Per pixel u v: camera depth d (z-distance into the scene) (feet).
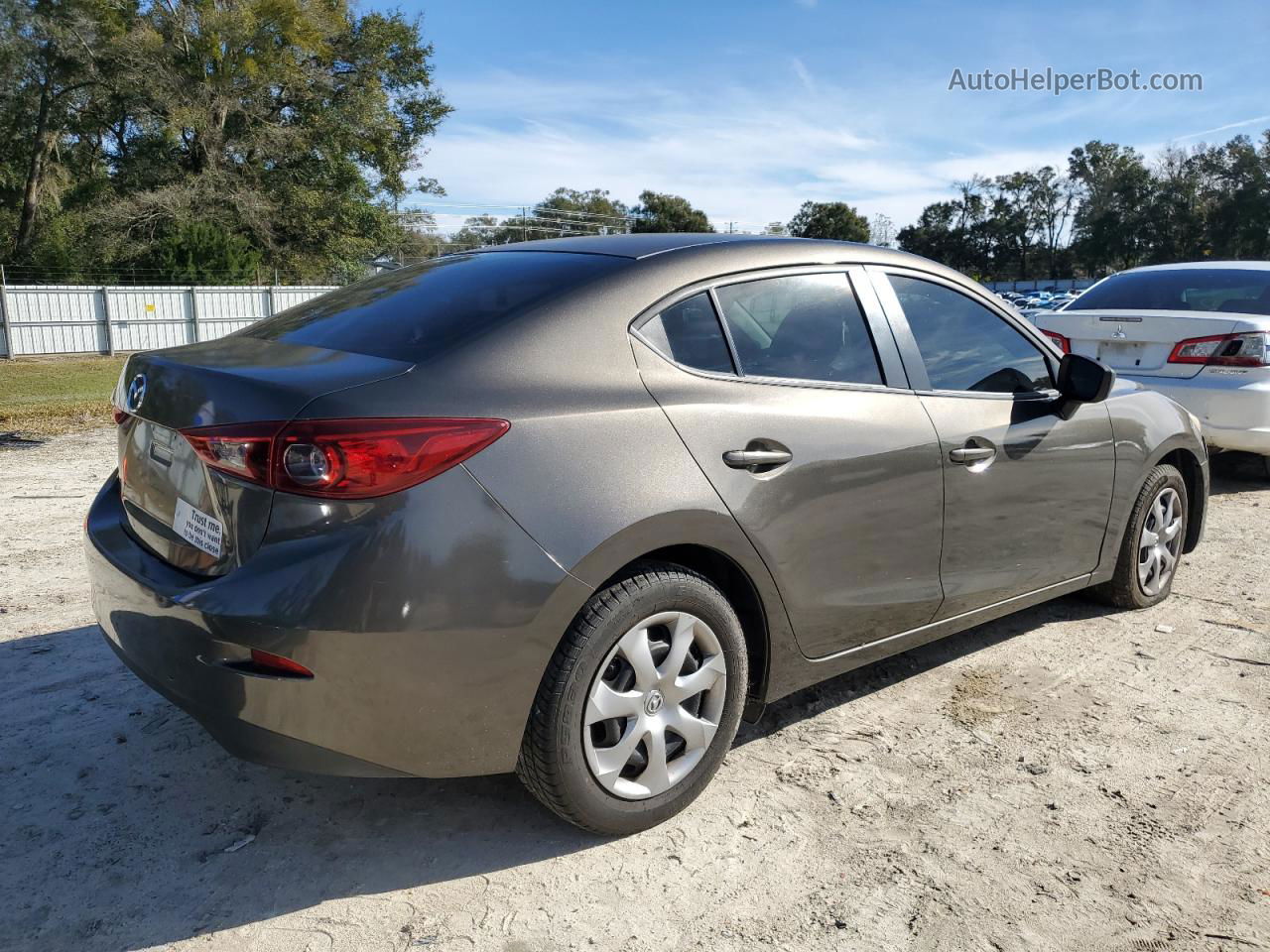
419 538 7.04
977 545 10.93
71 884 7.78
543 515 7.46
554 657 7.72
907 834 8.64
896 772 9.73
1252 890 7.91
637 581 8.06
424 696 7.23
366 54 152.97
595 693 7.93
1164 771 9.82
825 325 9.89
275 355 8.42
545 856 8.27
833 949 7.16
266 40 140.36
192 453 7.84
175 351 9.13
